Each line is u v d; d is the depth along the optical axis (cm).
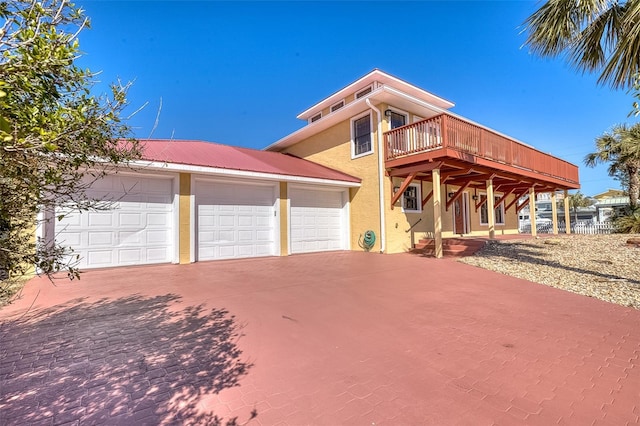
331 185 1232
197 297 527
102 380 267
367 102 1143
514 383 269
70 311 451
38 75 163
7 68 146
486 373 286
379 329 394
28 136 147
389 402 239
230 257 1020
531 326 408
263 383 266
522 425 212
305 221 1219
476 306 493
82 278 680
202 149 1136
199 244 958
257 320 420
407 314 452
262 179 1048
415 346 345
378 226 1187
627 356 322
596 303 513
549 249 1049
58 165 187
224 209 1016
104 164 254
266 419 218
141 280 660
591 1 538
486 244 1137
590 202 4234
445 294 563
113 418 217
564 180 1669
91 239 792
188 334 370
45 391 250
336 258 1034
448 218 1480
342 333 379
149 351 324
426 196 1338
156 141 1073
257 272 764
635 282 627
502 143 1202
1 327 387
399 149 1113
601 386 265
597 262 832
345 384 266
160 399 241
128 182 851
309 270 794
